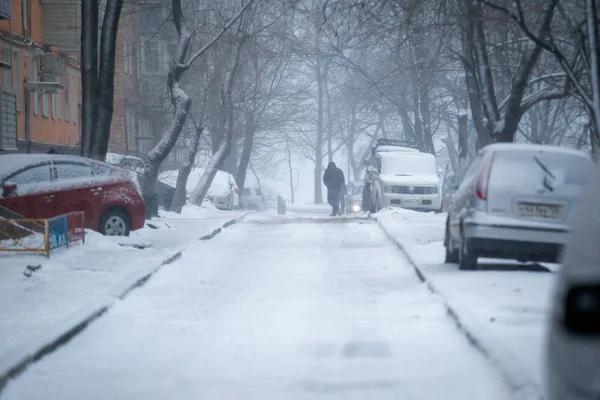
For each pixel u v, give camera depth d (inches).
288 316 748.0
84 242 1293.1
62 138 3139.8
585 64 1067.3
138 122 4050.2
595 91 1001.5
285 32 2994.6
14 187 1346.0
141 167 2623.0
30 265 1024.2
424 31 1413.6
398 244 1378.0
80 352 604.4
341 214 3425.2
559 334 249.1
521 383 446.9
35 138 2817.4
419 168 2758.4
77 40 2950.3
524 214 944.9
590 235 250.1
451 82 3243.1
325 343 626.8
